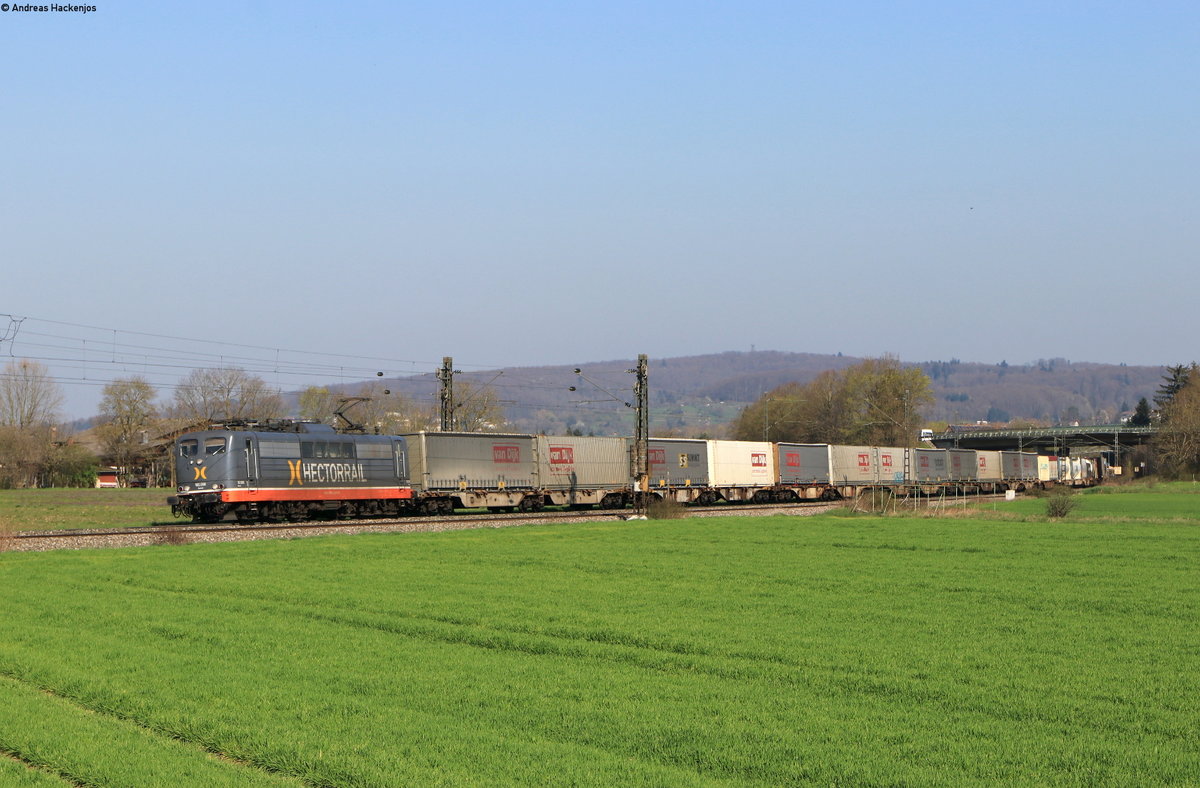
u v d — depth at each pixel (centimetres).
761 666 1811
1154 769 1227
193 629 2198
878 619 2325
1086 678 1712
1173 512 6944
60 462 13650
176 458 4994
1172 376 19038
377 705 1537
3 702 1560
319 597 2688
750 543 4369
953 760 1264
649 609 2477
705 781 1182
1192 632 2166
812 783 1192
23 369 14025
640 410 6794
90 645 2022
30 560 3609
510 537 4656
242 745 1323
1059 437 16050
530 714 1484
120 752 1296
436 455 6056
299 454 5188
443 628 2214
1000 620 2309
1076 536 4684
